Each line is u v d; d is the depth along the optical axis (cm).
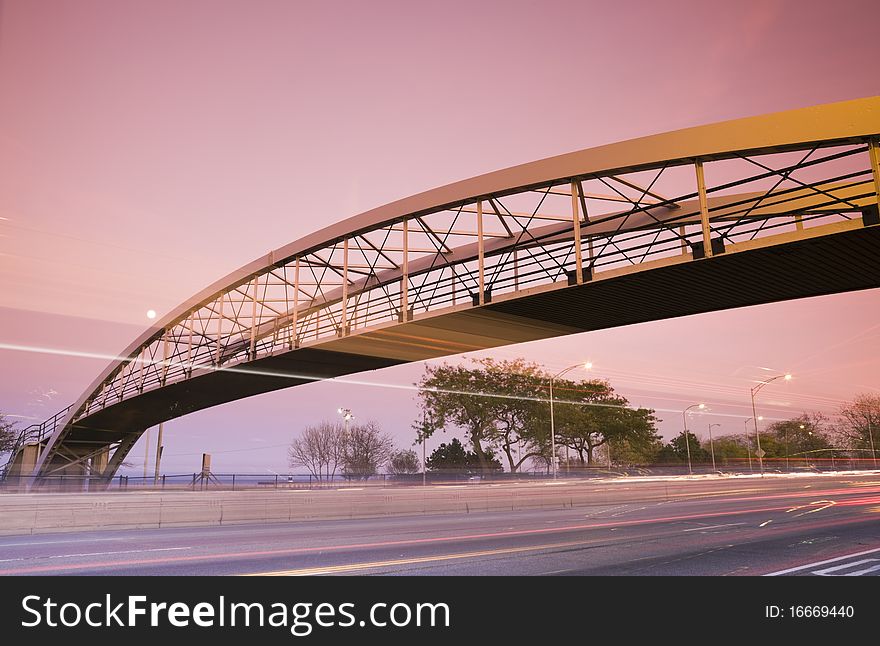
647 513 2564
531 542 1463
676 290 2509
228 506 2381
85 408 6181
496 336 3481
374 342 3719
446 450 7575
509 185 2956
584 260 2644
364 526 2086
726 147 2197
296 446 9338
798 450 12862
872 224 1878
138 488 3797
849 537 1543
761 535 1609
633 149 2461
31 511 1961
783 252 2072
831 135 1991
